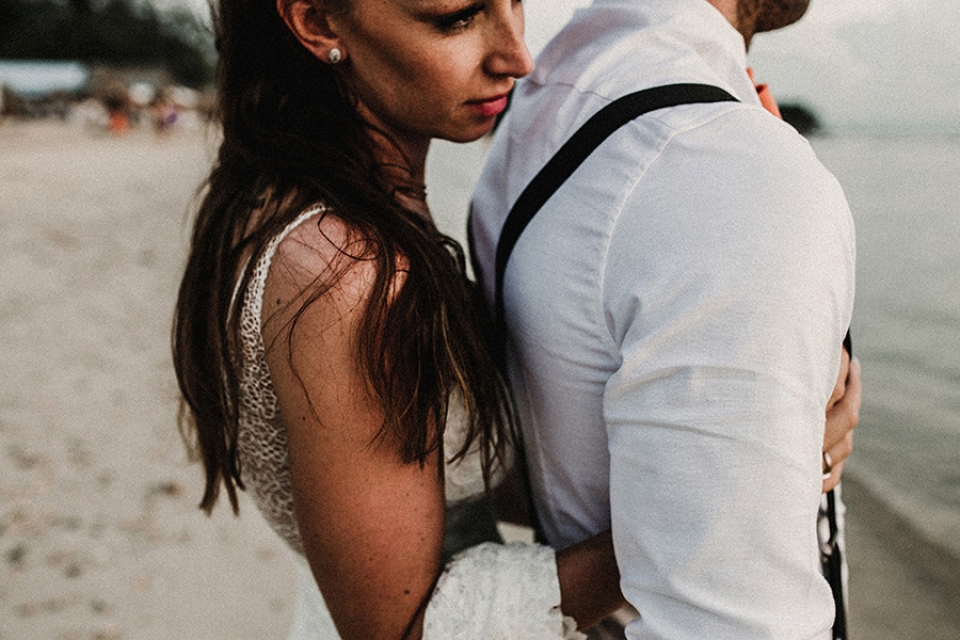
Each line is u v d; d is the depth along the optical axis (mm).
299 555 1105
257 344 819
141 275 9133
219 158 973
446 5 782
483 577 820
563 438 885
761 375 635
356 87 883
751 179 681
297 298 764
